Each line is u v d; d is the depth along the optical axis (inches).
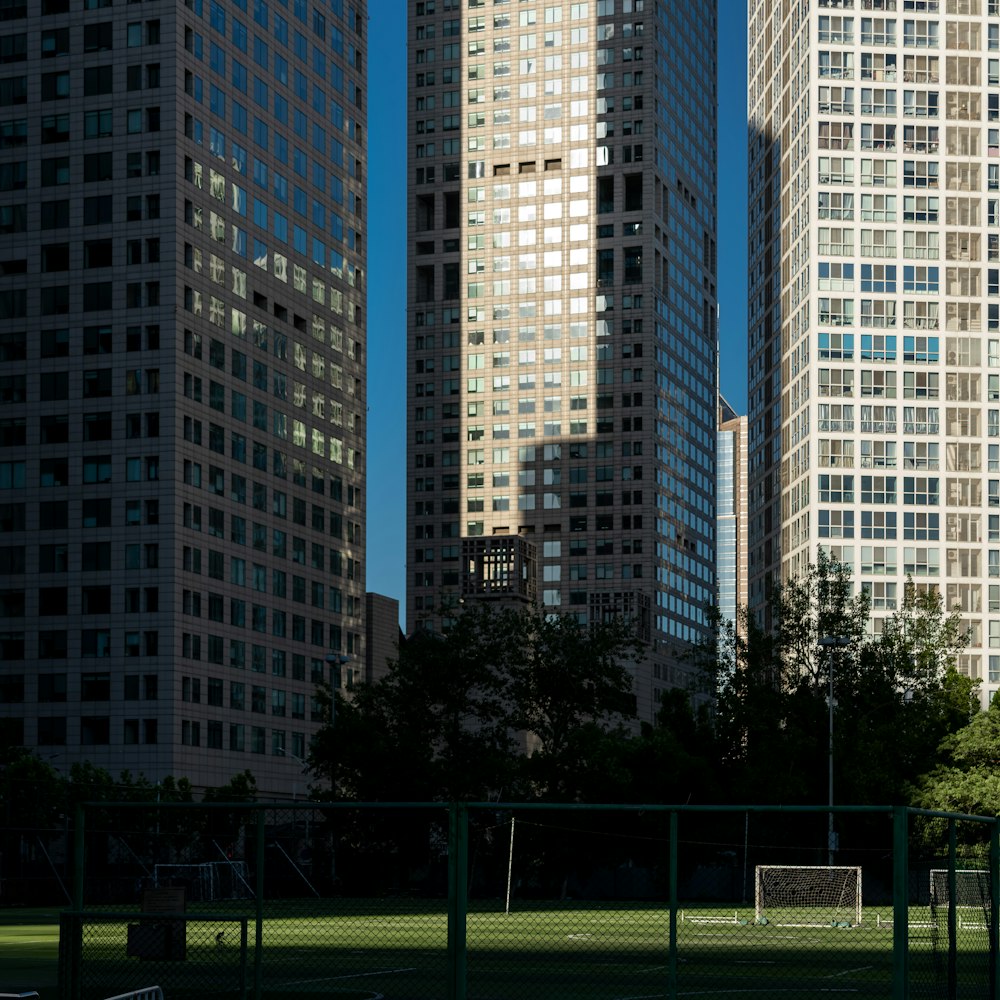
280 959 974.4
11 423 5585.6
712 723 4030.5
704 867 3240.7
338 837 1334.9
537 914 1245.7
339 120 6835.6
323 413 6550.2
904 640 4035.4
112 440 5462.6
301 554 6274.6
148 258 5511.8
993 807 3467.0
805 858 3417.8
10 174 5698.8
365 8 7145.7
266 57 6205.7
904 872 843.4
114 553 5403.5
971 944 1008.2
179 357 5467.5
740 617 4124.0
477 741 3722.9
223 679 5600.4
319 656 6358.3
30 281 5625.0
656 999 1004.6
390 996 1039.0
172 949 906.1
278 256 6235.2
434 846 1813.5
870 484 7829.7
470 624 3828.7
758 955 1425.9
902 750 3639.3
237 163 5944.9
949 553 7795.3
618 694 3821.4
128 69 5605.3
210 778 5467.5
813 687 3937.0
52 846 3722.9
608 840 2965.1
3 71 5733.3
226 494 5718.5
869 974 1272.1
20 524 5521.7
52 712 5383.9
